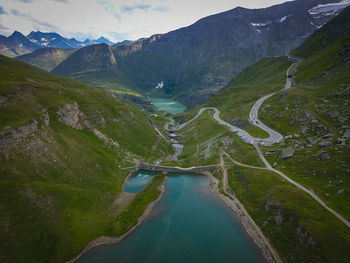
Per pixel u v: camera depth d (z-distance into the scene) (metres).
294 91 190.25
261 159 126.12
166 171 146.38
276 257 73.31
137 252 76.62
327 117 130.38
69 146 117.19
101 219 91.88
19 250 67.25
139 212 99.25
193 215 98.25
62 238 76.88
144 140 179.50
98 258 74.06
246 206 100.50
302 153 113.44
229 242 81.00
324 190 87.94
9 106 112.31
